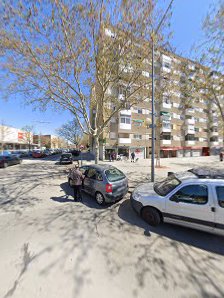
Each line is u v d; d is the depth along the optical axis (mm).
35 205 5699
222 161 22891
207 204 3600
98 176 5957
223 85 8906
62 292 2287
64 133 43625
